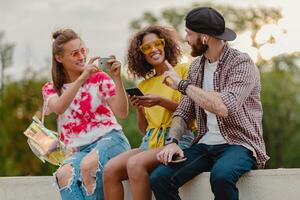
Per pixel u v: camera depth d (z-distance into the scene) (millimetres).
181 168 4891
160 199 4863
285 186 4914
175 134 5051
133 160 4961
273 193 4926
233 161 4746
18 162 26969
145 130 5633
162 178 4832
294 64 32562
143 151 5051
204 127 5051
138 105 5289
